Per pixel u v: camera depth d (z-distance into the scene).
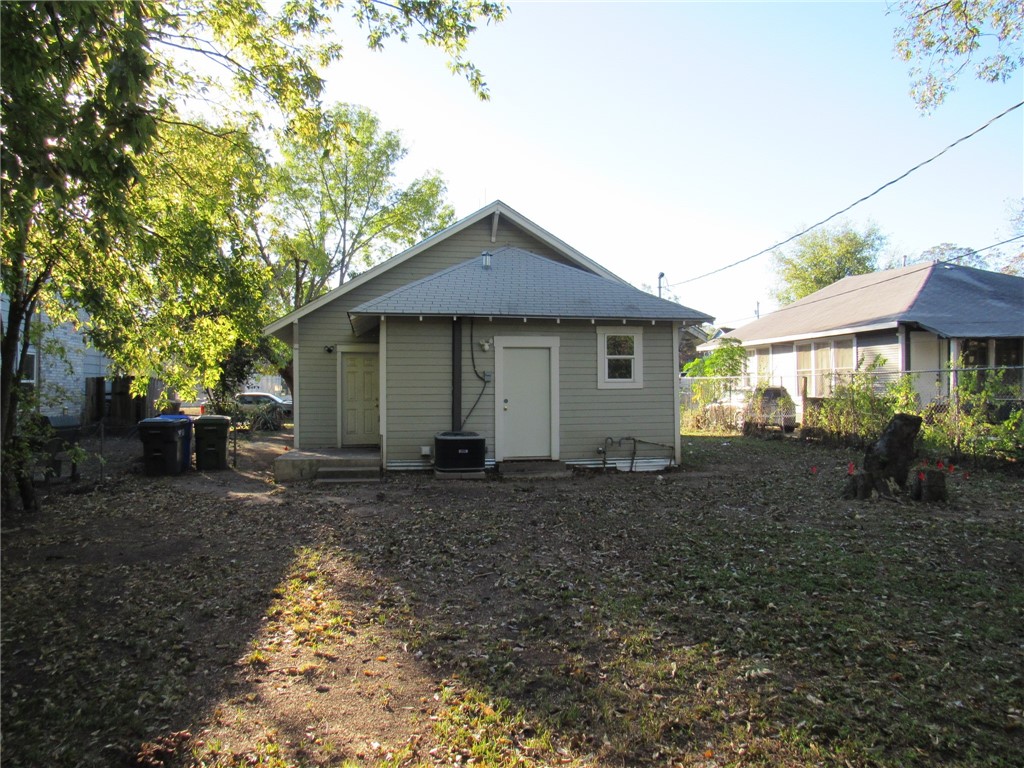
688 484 11.77
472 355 13.30
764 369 27.53
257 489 11.66
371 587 6.08
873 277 26.08
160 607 5.53
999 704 3.87
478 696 3.98
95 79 5.65
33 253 8.05
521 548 7.40
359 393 16.23
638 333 13.85
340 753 3.41
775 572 6.38
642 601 5.62
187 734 3.59
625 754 3.40
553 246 16.94
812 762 3.32
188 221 9.37
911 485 10.01
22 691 4.08
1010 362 18.97
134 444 19.34
